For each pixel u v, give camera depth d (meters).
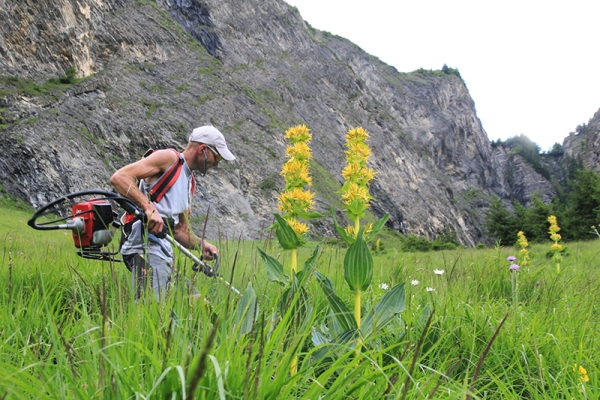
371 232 3.16
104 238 3.61
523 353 3.06
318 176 106.94
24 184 60.91
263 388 1.86
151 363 2.07
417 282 4.86
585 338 3.56
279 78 132.75
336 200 99.25
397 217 127.81
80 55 82.12
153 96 90.62
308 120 132.00
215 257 4.11
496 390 2.91
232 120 102.12
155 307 2.56
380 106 168.00
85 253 3.65
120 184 3.79
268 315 2.73
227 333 2.37
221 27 129.00
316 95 142.12
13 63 73.06
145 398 1.64
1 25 71.62
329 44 189.75
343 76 157.38
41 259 5.45
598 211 40.56
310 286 3.92
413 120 193.50
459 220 158.88
